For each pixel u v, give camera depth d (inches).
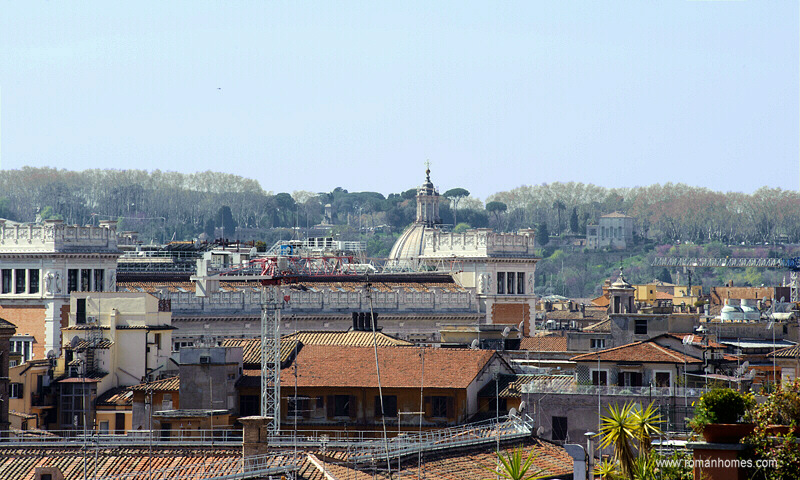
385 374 7696.9
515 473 4726.9
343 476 5000.0
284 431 7450.8
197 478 5142.7
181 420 6574.8
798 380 3988.7
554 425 6658.5
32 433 7106.3
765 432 3705.7
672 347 7194.9
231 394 7608.3
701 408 3919.8
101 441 6210.6
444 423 7529.5
